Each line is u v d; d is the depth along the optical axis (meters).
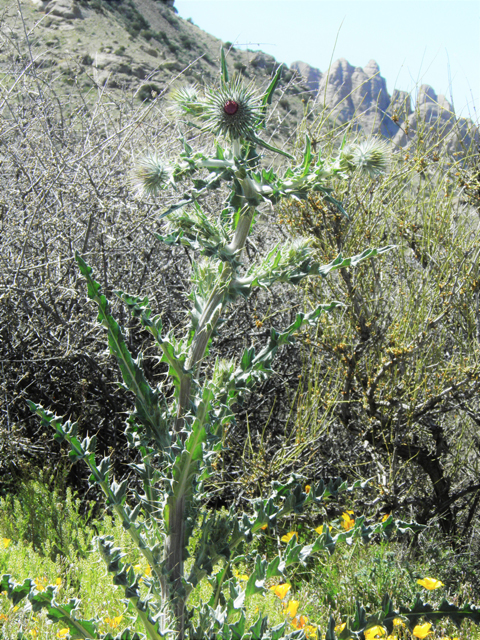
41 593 1.55
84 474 5.01
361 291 4.39
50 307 4.82
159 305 5.21
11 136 5.61
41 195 4.70
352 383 4.63
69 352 4.51
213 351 5.21
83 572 3.17
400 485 4.43
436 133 4.60
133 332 5.02
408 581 3.53
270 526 1.70
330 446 5.02
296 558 1.68
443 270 4.24
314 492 1.73
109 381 4.98
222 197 5.36
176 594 1.63
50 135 5.52
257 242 5.56
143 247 5.24
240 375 1.69
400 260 4.55
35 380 4.87
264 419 5.46
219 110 1.58
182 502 1.67
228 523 1.71
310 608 3.28
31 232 4.77
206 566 1.65
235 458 4.91
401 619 1.81
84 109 6.23
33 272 4.71
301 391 4.57
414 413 4.33
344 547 3.75
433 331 4.29
